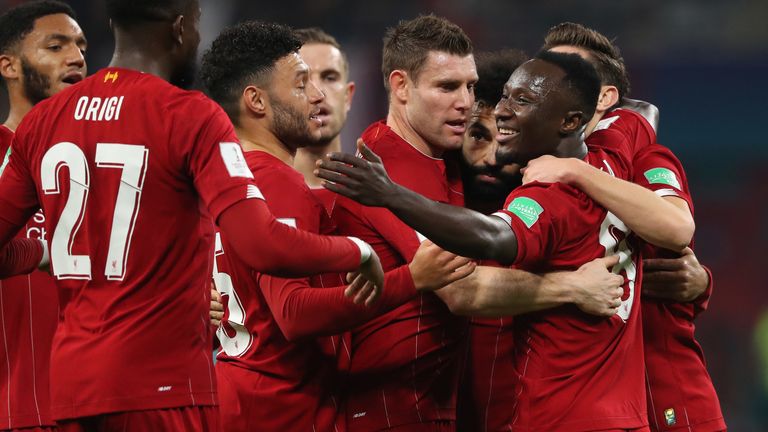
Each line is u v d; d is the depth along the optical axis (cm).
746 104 5769
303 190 1499
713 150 5862
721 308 5828
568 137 1521
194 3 1413
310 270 1270
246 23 1577
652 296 1662
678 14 6056
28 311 1684
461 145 1666
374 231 1611
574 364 1480
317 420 1556
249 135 1550
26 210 1402
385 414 1631
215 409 1378
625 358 1511
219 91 1555
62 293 1363
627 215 1451
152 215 1323
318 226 1506
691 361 1725
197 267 1359
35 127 1373
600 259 1488
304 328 1404
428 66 1612
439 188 1628
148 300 1327
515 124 1509
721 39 5938
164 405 1315
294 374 1536
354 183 1280
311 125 1565
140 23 1376
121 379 1301
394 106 1669
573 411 1459
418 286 1448
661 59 5919
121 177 1320
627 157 1623
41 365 1688
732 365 5678
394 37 1675
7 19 1819
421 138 1656
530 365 1523
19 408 1670
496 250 1367
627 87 1831
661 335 1694
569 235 1459
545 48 1791
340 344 1597
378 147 1647
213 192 1280
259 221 1262
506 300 1496
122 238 1323
